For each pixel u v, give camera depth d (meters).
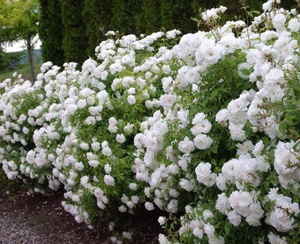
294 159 2.10
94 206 4.37
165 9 6.83
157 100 4.35
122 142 4.17
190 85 3.06
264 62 2.50
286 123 2.18
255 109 2.27
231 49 2.80
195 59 2.96
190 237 2.84
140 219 4.57
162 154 3.15
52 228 5.10
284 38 2.58
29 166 5.55
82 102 4.26
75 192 4.50
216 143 2.76
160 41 6.21
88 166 4.26
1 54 15.63
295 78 2.33
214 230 2.55
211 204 2.73
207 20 3.22
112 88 4.50
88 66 4.93
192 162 2.88
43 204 5.84
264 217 2.42
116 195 4.09
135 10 7.76
